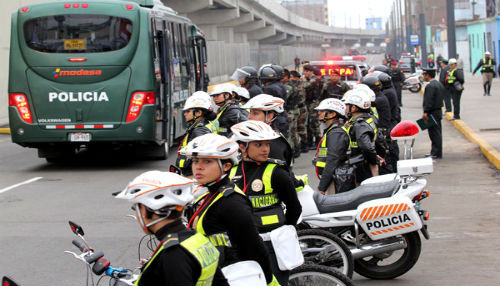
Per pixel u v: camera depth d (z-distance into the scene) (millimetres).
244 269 4496
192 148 4500
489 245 8836
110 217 11133
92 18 16219
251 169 5449
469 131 20953
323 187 8055
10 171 16547
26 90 16312
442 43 83750
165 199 3674
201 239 3799
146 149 17703
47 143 16578
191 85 21875
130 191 3725
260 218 5375
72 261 8602
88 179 15094
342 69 22969
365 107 8414
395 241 6848
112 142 16531
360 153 8320
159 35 17141
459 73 24625
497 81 46938
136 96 16250
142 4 17641
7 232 10188
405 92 44562
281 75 14508
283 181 5395
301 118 17922
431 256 8414
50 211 11688
